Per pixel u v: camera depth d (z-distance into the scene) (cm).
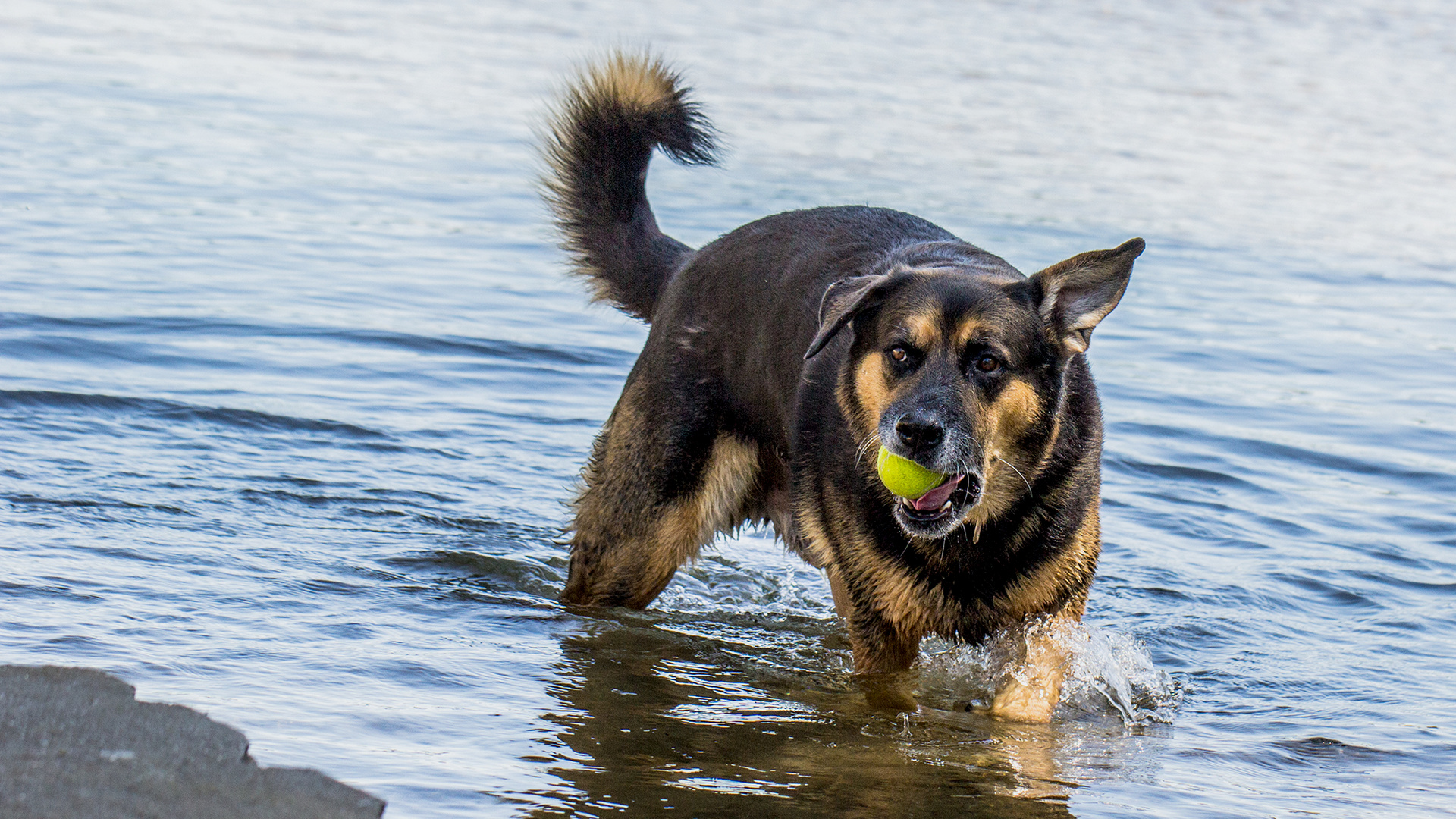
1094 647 643
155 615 607
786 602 783
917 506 567
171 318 1123
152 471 814
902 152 2008
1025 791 524
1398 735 596
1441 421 1099
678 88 813
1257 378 1194
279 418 934
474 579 739
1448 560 829
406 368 1077
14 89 2008
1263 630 719
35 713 446
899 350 580
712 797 498
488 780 489
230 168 1688
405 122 2022
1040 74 2822
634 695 603
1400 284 1549
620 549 729
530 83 2347
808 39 3025
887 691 634
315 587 680
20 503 733
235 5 3042
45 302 1123
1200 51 3275
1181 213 1794
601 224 797
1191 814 507
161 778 417
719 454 717
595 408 1038
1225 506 909
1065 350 590
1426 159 2256
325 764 480
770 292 686
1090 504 614
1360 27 3750
